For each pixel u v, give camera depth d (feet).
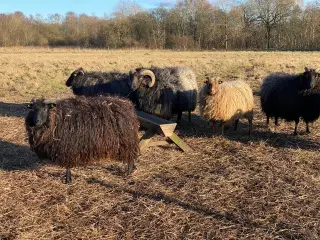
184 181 21.18
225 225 16.38
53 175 22.13
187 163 24.14
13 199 19.03
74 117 19.35
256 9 216.95
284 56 107.55
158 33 221.87
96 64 86.38
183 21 233.14
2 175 22.06
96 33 234.99
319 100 27.81
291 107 28.86
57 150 19.20
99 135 19.53
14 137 29.78
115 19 233.96
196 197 19.10
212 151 26.40
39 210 17.93
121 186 20.61
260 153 25.73
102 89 32.96
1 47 198.70
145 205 18.24
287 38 210.59
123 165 23.65
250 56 111.14
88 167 23.34
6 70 72.64
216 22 224.12
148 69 31.30
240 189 20.02
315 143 27.89
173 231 15.94
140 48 206.49
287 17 211.00
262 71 68.69
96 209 17.98
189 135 30.55
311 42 199.21
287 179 21.26
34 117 18.25
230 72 70.13
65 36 241.55
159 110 30.63
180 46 212.23
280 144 27.78
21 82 60.34
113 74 34.09
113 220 16.92
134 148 21.11
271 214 17.29
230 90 28.43
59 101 20.51
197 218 16.98
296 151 25.93
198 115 38.04
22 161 24.39
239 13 220.84
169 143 27.17
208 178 21.48
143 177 21.88
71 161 19.43
